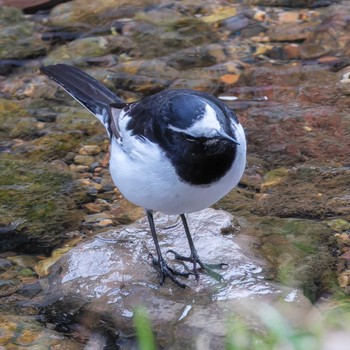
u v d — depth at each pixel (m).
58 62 16.39
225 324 9.43
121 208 12.62
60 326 10.10
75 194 12.96
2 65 16.41
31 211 12.54
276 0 17.98
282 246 11.23
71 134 14.51
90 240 10.98
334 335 7.86
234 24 17.33
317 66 15.91
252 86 15.45
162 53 16.56
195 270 10.30
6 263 11.42
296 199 12.45
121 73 15.98
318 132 14.05
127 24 17.48
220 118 8.93
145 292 10.05
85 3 18.23
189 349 9.25
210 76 15.79
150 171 9.11
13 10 17.92
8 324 10.13
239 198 12.54
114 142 9.88
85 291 10.20
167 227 11.18
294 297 9.84
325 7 17.70
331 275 10.71
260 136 14.01
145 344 8.30
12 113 15.13
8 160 13.81
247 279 10.23
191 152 8.88
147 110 9.31
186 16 17.67
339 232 11.62
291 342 7.70
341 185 12.72
